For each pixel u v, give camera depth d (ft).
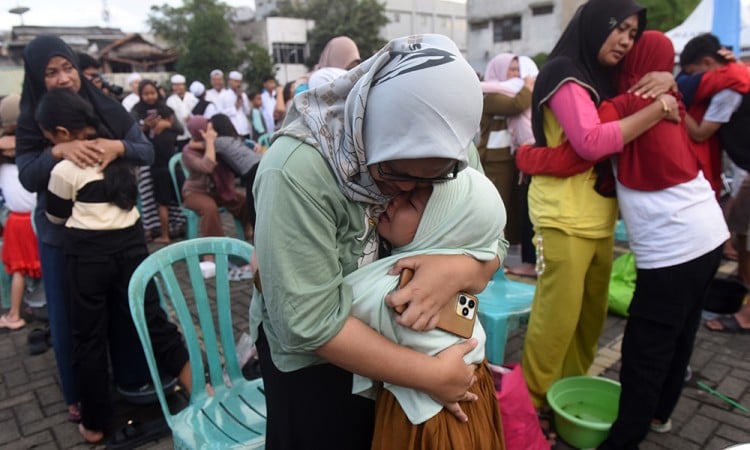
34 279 12.35
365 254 3.70
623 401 6.68
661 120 6.12
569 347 8.18
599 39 6.48
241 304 13.08
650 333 6.35
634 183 6.25
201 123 14.17
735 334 10.84
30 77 7.45
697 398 8.64
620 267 12.29
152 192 19.31
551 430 7.61
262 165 3.37
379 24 118.42
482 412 4.03
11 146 11.36
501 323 8.13
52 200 7.04
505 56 15.61
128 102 25.52
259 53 97.40
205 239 6.75
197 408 6.17
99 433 7.88
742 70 9.80
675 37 18.12
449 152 2.89
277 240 3.16
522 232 14.07
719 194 10.77
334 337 3.28
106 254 7.26
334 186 3.28
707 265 6.15
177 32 114.52
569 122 6.36
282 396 4.00
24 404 9.03
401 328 3.54
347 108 3.13
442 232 3.60
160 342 8.05
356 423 4.07
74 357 7.40
